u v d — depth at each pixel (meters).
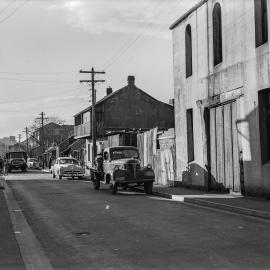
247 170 18.80
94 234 11.17
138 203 18.19
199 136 23.28
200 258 8.30
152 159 30.47
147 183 23.05
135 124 61.66
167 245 9.56
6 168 56.31
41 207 17.36
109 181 24.08
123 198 20.58
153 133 30.16
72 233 11.41
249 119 18.59
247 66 18.66
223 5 20.64
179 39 25.95
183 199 19.19
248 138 18.69
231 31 19.94
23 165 66.44
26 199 20.81
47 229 12.16
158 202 18.59
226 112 20.72
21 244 10.07
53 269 7.79
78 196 21.77
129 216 14.24
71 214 15.07
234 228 11.55
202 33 22.91
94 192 24.39
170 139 27.48
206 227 11.77
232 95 19.88
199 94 23.28
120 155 24.81
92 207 16.95
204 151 22.62
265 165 17.52
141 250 9.15
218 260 8.11
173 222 12.77
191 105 24.30
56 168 42.75
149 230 11.52
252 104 18.33
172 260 8.21
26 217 14.62
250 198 18.08
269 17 17.12
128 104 61.66
